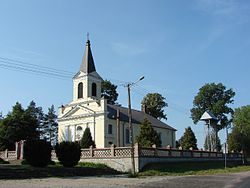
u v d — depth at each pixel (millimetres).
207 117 77125
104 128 62000
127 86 40000
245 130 80562
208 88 91688
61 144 35781
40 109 107375
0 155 52406
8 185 21781
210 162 54500
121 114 69562
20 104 72438
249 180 28656
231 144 75188
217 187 22266
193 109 93375
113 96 94812
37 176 29312
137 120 72312
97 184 23750
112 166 40844
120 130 65812
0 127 67688
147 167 39844
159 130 78188
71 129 66562
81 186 21938
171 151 46281
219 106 87938
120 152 40719
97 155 42625
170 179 29719
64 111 68812
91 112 64000
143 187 22031
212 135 77375
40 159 32562
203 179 29750
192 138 76188
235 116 87062
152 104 100562
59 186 21578
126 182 25969
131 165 39188
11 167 30281
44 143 33125
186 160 49500
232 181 27500
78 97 67625
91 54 69625
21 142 49781
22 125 68812
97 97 67875
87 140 57594
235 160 67500
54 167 33188
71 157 35531
